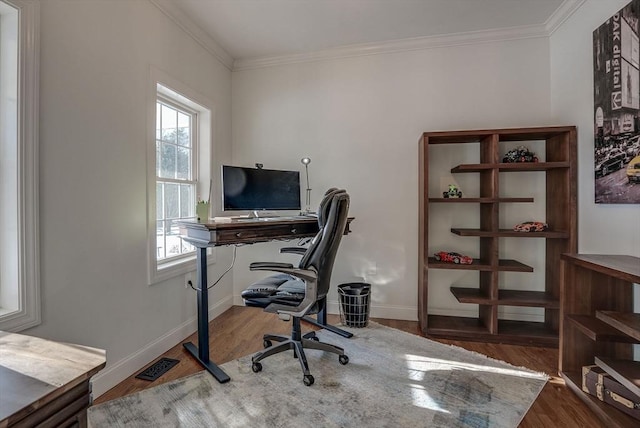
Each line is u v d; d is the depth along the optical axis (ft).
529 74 8.86
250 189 8.46
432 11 7.93
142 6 6.78
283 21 8.35
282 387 5.86
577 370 6.12
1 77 4.50
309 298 5.95
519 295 8.38
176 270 7.84
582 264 5.55
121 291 6.24
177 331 7.92
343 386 5.89
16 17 4.46
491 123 9.09
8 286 4.52
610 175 6.31
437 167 9.37
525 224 8.24
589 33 7.05
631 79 5.75
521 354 7.30
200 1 7.45
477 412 5.17
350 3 7.59
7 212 4.51
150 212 7.00
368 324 9.12
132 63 6.51
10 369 2.19
